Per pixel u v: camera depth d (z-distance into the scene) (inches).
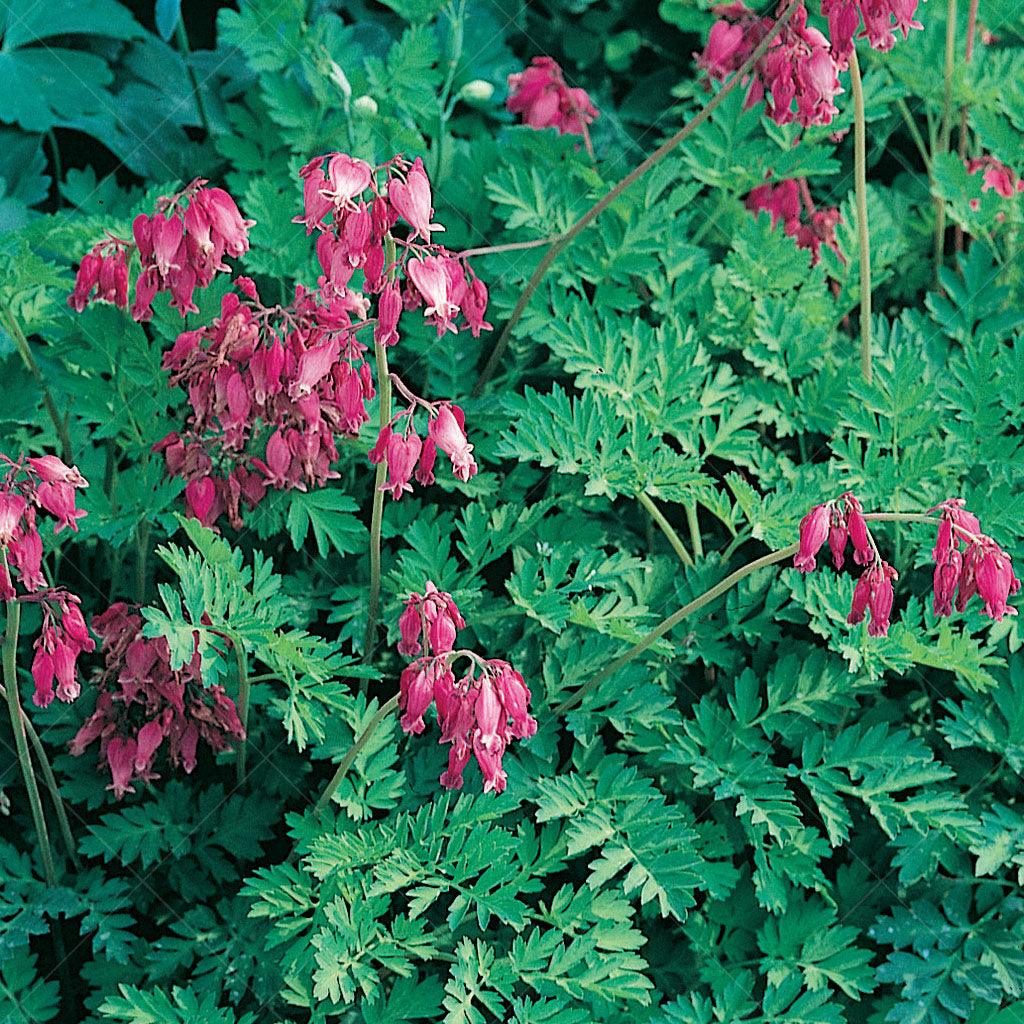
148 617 31.4
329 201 30.7
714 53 38.9
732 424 36.7
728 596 36.3
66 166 44.0
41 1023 34.0
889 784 34.7
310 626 37.2
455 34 40.0
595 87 47.0
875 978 35.0
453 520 37.0
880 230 40.1
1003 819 35.0
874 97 40.3
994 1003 34.3
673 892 33.4
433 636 31.3
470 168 40.1
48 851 34.3
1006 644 37.1
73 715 35.4
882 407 36.7
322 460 34.0
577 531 36.6
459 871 32.9
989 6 43.5
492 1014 34.5
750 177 39.6
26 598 31.8
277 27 39.9
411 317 38.3
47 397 36.3
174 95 43.3
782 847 34.7
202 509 33.6
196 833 35.0
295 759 35.8
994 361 37.3
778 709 35.4
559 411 35.4
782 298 39.6
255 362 32.4
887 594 31.7
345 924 32.6
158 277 33.2
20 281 35.2
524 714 31.3
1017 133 42.9
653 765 35.9
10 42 42.2
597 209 36.4
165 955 33.7
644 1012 34.1
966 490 36.7
